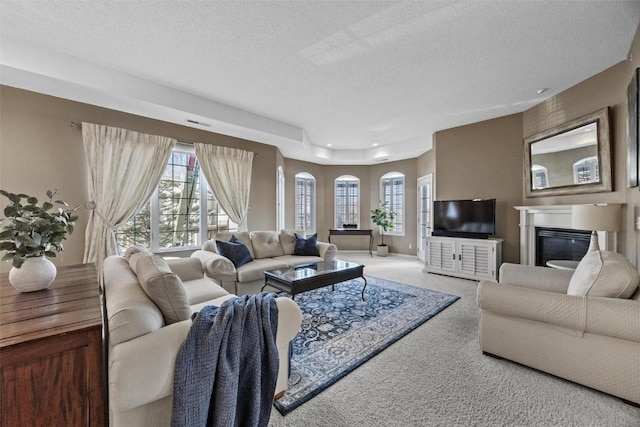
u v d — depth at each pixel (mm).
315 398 1630
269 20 2133
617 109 2732
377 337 2404
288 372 1752
